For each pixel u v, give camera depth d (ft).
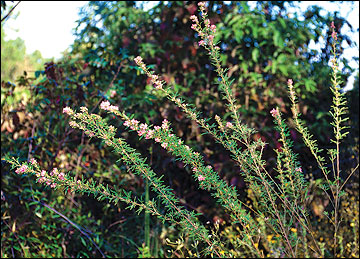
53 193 11.09
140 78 12.01
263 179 6.83
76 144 12.05
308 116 11.77
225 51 12.17
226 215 11.03
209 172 6.76
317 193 11.02
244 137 6.77
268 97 11.73
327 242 11.30
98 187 6.37
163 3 12.41
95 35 13.17
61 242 10.93
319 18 12.46
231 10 12.33
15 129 11.46
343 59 12.29
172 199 6.55
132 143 11.86
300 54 12.59
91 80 11.48
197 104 11.42
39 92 11.50
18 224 10.93
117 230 11.68
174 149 6.65
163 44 11.99
